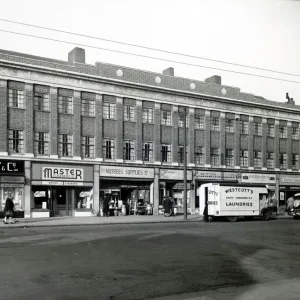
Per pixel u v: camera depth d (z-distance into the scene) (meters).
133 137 35.88
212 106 40.44
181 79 38.69
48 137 31.88
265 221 30.98
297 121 47.06
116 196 35.12
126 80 35.34
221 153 40.88
